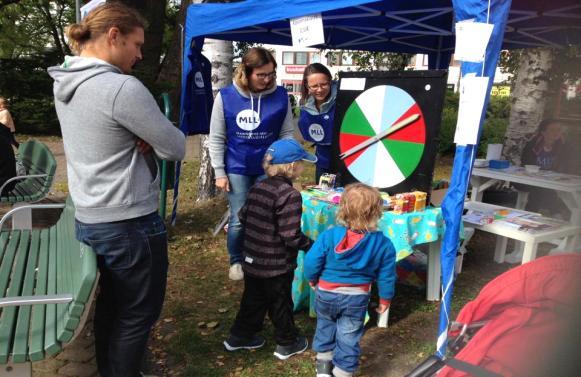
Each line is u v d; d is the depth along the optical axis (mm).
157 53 16266
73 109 1981
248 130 3789
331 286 2605
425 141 3158
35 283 2547
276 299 2914
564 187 4742
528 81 7008
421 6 4816
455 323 2016
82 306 1925
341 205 2627
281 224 2727
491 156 5852
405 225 3035
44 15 22359
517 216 3988
